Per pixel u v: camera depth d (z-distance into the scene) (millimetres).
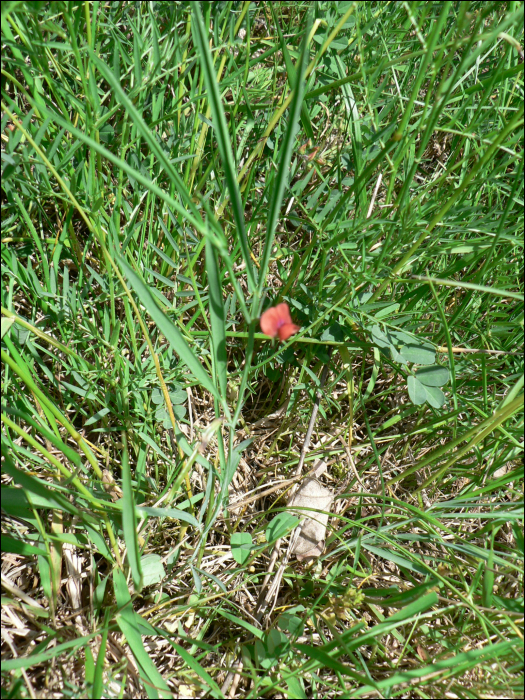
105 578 226
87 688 189
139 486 254
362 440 304
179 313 253
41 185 229
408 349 251
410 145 222
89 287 246
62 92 212
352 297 245
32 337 243
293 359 271
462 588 251
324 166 279
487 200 288
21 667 191
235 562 262
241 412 308
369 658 237
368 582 262
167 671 227
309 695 223
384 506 254
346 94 235
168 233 241
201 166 265
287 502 277
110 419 276
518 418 259
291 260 297
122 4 235
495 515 230
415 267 272
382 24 247
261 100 261
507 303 282
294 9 261
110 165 250
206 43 135
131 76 228
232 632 246
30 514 208
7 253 226
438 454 245
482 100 219
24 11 186
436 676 202
